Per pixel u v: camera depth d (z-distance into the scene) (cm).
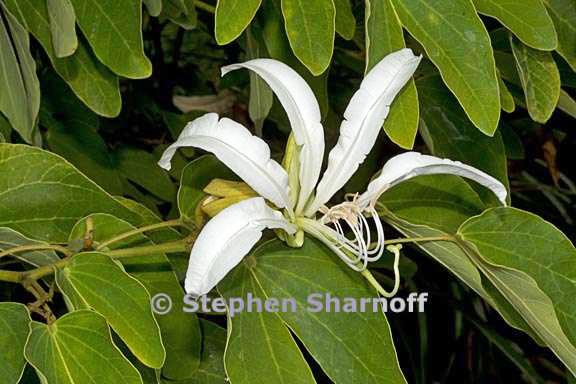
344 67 135
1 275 98
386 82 98
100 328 95
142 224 106
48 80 125
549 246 100
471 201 106
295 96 98
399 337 149
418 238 100
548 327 98
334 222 100
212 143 96
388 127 100
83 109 125
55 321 95
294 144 98
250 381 98
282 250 102
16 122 108
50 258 101
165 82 144
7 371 94
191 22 114
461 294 144
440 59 100
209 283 94
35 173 103
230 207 95
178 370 105
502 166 114
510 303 102
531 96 106
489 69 100
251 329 99
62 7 99
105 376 94
